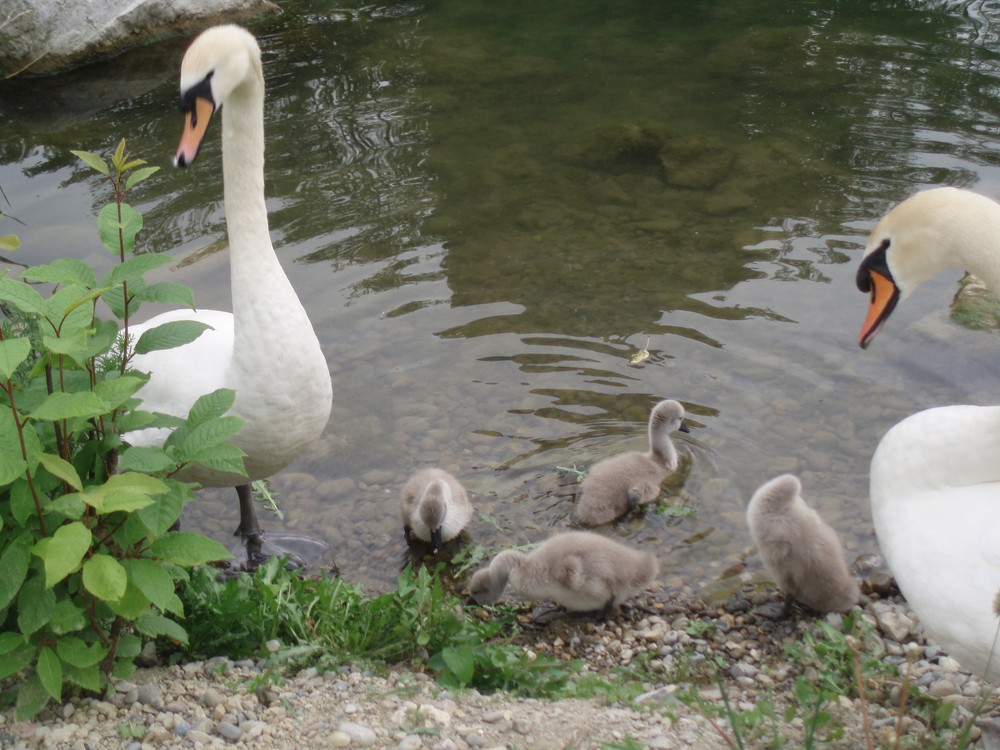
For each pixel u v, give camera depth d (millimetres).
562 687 2873
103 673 2691
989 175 4211
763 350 3633
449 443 3449
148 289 2695
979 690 2867
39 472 2592
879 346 3629
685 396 3527
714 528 3262
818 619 3057
